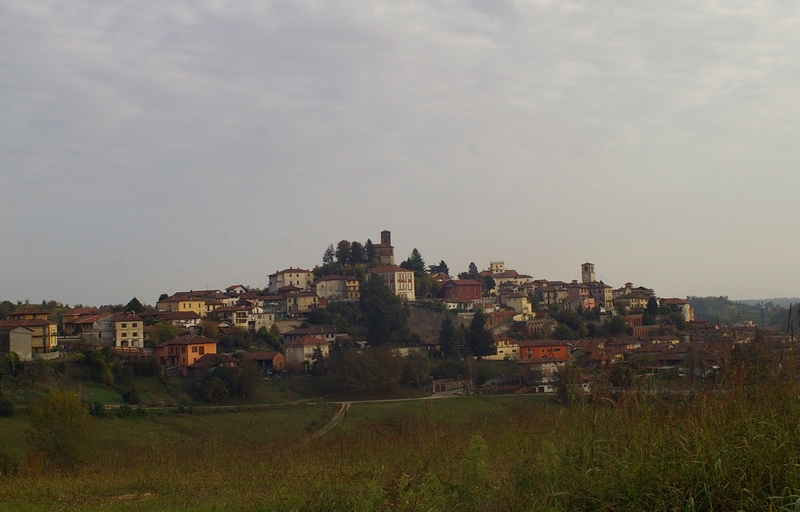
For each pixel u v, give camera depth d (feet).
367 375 292.81
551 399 65.92
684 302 549.95
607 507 32.71
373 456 63.00
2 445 155.53
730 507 30.58
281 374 336.70
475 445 39.78
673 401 39.68
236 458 80.12
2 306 411.54
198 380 290.56
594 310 528.63
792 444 32.30
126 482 71.20
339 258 645.92
